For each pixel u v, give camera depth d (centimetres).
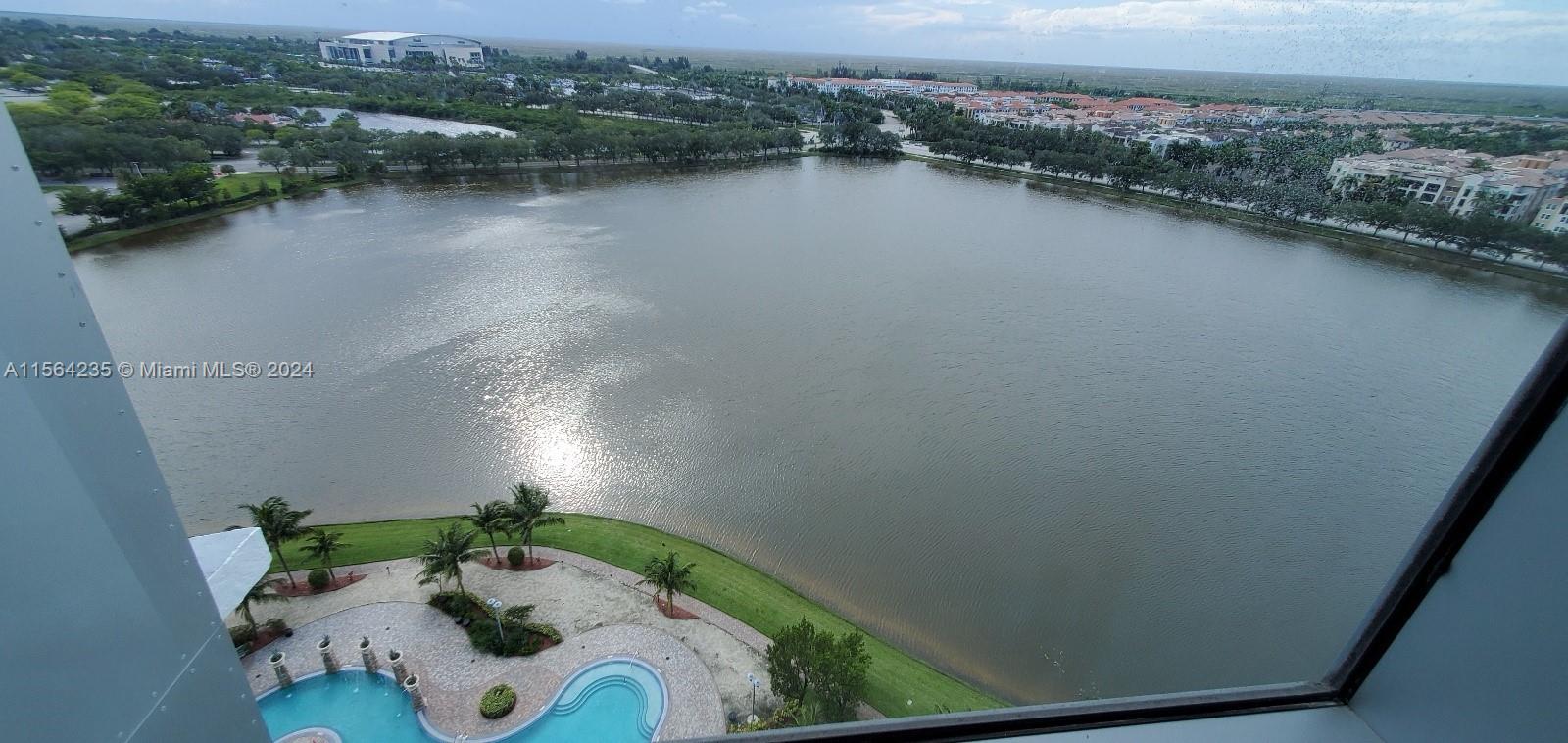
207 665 226
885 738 222
